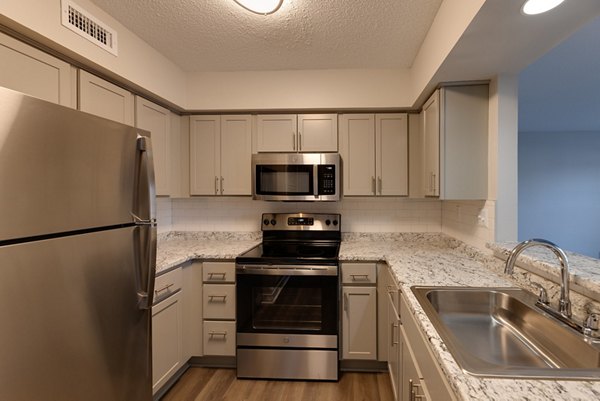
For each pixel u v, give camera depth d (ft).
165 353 6.55
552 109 12.71
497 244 5.69
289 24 6.12
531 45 4.78
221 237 9.73
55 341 2.86
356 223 9.50
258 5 5.09
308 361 7.20
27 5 4.23
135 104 6.84
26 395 2.60
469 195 6.36
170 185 8.30
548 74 8.75
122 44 6.07
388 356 7.11
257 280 7.29
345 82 8.29
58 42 4.68
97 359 3.35
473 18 4.06
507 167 5.93
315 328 7.21
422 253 7.48
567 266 3.55
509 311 4.42
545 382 2.40
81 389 3.14
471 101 6.35
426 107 7.47
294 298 7.25
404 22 6.02
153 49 7.07
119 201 3.68
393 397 6.50
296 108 8.41
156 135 7.63
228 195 8.75
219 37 6.62
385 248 8.29
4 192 2.43
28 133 2.61
